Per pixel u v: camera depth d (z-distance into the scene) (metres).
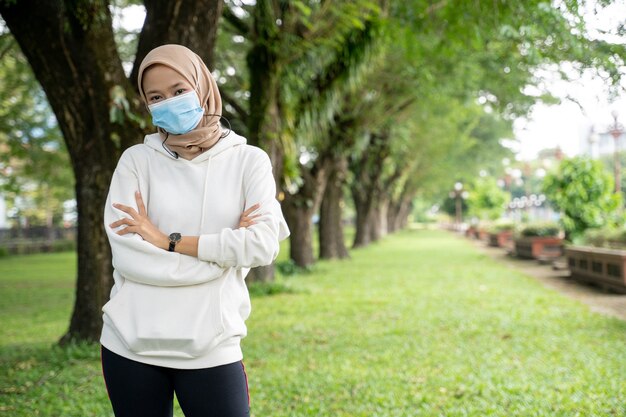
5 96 12.30
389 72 14.19
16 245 33.50
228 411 1.99
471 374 5.45
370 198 28.75
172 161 2.14
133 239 2.00
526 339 7.12
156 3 6.11
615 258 11.12
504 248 27.39
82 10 5.56
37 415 4.39
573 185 16.91
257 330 7.98
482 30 6.71
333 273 16.06
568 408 4.41
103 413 4.38
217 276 2.01
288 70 10.16
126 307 2.02
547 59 5.98
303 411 4.48
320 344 7.07
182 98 2.04
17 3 5.53
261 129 10.34
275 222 2.07
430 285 13.07
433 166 36.41
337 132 15.70
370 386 5.14
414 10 7.67
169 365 1.98
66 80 5.94
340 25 9.17
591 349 6.47
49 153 14.38
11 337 8.37
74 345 6.26
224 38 12.40
